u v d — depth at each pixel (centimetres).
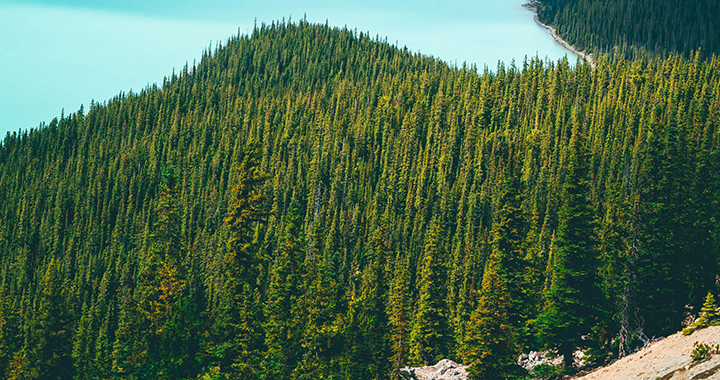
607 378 4238
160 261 5344
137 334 5212
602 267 5897
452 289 8938
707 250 5316
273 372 4847
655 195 5200
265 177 5044
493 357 5125
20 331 8344
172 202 5522
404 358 6812
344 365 5031
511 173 5753
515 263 5612
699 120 12438
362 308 5588
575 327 5216
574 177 5394
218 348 4884
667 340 4444
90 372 5428
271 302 5234
